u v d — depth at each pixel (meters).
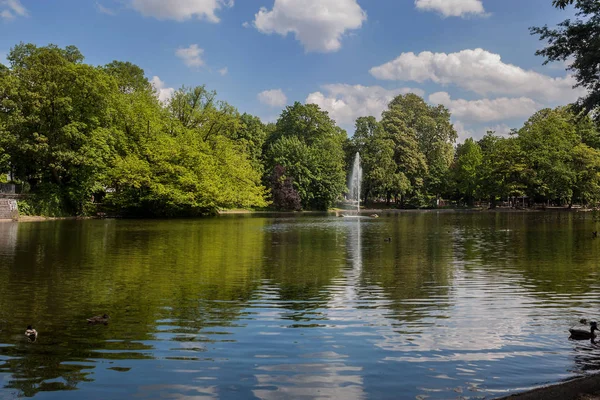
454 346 7.70
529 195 79.56
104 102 46.78
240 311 9.94
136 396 5.79
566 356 7.24
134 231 31.05
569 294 11.70
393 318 9.42
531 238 27.03
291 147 82.19
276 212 72.62
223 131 63.56
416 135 101.12
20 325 8.84
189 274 14.48
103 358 7.09
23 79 43.72
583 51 13.13
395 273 14.83
